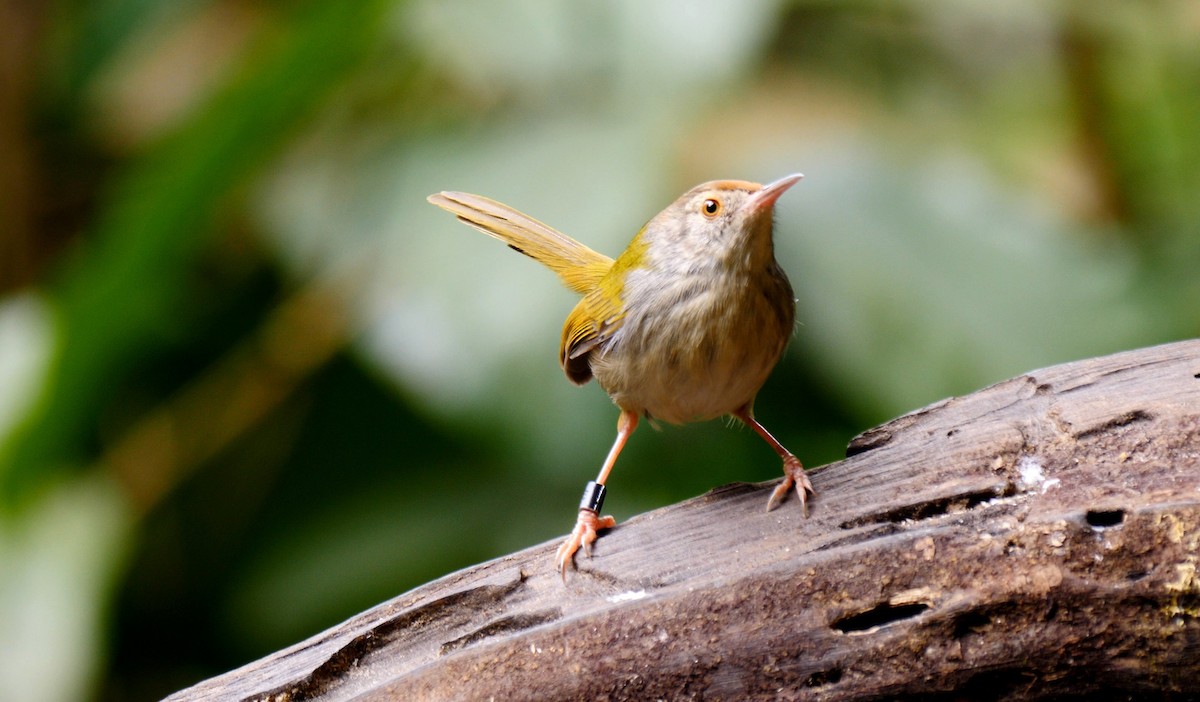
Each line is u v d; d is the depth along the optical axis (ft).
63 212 45.98
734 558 21.50
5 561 34.88
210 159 33.96
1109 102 44.57
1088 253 38.99
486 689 20.53
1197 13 45.14
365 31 33.27
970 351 37.04
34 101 44.29
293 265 39.65
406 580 39.04
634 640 20.34
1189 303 38.60
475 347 35.81
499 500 39.86
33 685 32.91
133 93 47.32
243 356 40.32
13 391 36.19
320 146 41.22
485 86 40.32
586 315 26.89
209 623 42.39
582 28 39.14
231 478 42.19
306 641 22.79
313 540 40.83
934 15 44.57
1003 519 20.29
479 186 37.88
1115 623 19.16
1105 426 21.06
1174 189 45.16
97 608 34.50
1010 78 45.98
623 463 37.73
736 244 23.97
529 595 22.06
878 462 22.36
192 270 41.29
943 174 39.86
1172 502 19.35
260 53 33.99
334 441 41.91
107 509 36.24
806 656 19.89
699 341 24.50
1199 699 19.45
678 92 38.09
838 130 41.39
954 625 19.45
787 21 44.93
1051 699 19.72
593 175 36.99
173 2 44.96
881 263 37.99
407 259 37.37
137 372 42.19
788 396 39.47
